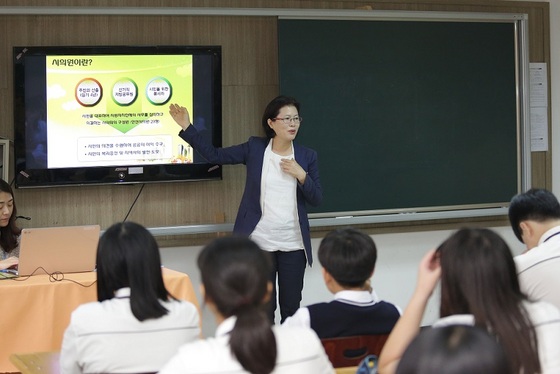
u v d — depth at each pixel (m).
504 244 1.73
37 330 3.30
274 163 4.19
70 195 4.61
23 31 4.51
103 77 4.54
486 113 5.16
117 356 2.08
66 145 4.50
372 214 4.98
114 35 4.61
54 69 4.47
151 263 2.14
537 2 5.29
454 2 5.11
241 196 4.84
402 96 5.00
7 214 3.99
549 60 5.33
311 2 4.87
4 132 4.51
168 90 4.62
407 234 5.16
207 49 4.65
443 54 5.06
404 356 1.05
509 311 1.64
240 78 4.80
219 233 4.79
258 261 1.66
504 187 5.22
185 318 2.16
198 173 4.67
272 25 4.84
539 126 5.32
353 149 4.92
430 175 5.08
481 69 5.14
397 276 5.15
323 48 4.83
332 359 2.10
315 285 4.99
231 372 1.53
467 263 1.69
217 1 4.73
